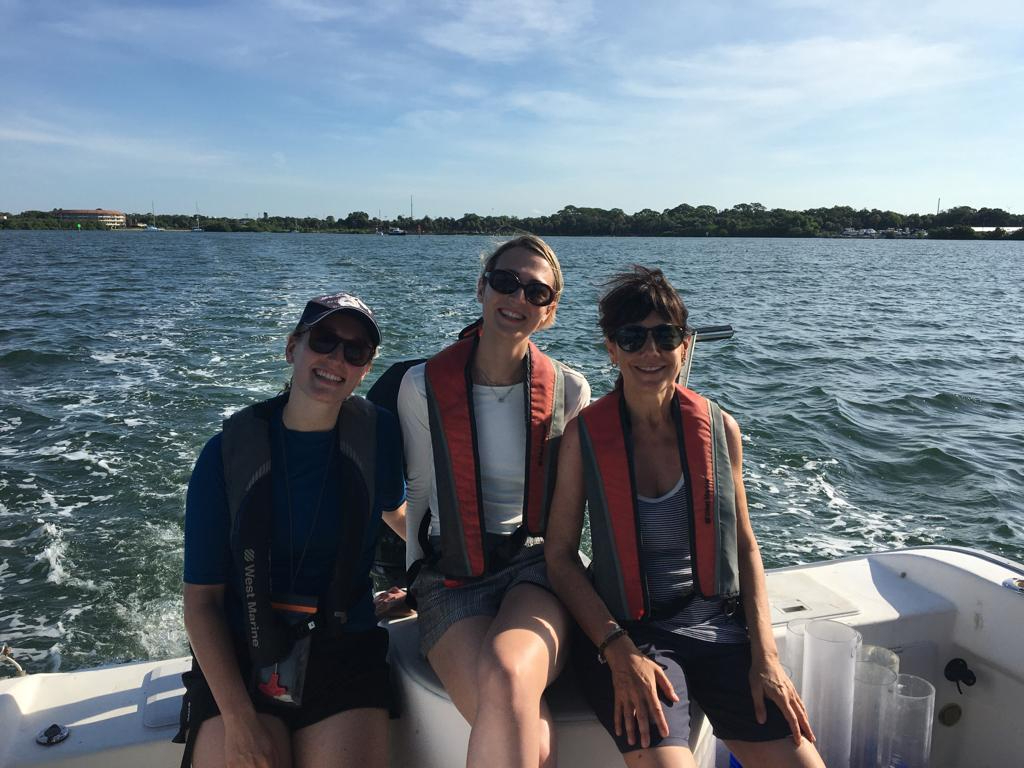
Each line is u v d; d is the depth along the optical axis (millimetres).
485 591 2176
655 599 2115
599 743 1953
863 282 36750
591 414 2170
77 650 4664
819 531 6234
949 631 2547
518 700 1703
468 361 2268
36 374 11656
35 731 1975
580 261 52719
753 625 2084
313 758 1874
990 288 34031
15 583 5320
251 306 20828
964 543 6098
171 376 11398
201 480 1971
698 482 2109
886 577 2734
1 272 34750
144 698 2107
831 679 2146
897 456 8164
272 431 2008
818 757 1922
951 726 2576
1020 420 9930
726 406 10312
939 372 13266
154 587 5293
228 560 1983
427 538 2342
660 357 2092
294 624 1964
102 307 20719
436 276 34062
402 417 2311
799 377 12492
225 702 1827
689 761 1803
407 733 2105
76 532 5996
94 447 7914
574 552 2207
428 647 2062
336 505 2023
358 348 1925
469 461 2207
